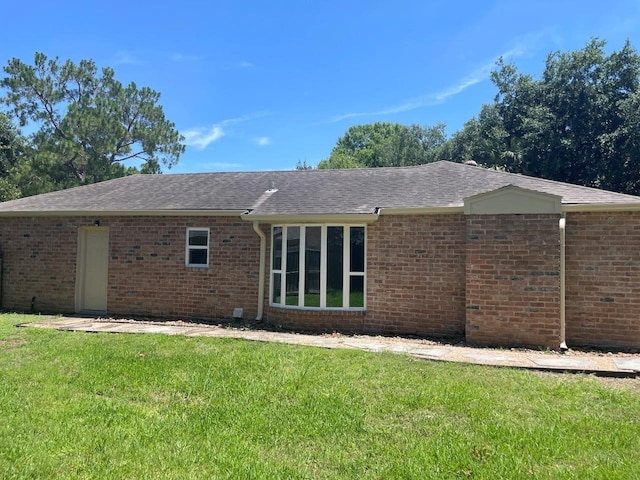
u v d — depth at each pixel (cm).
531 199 856
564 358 752
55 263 1264
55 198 1408
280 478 352
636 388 590
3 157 3189
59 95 3008
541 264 848
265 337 911
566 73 2786
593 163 2706
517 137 3053
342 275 1027
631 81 2692
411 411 493
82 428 441
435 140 4706
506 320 862
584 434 436
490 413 488
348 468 370
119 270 1208
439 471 363
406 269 988
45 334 894
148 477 352
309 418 470
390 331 993
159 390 562
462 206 930
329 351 762
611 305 871
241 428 446
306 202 1099
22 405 502
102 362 680
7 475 352
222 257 1138
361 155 5816
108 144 2906
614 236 873
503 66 3103
